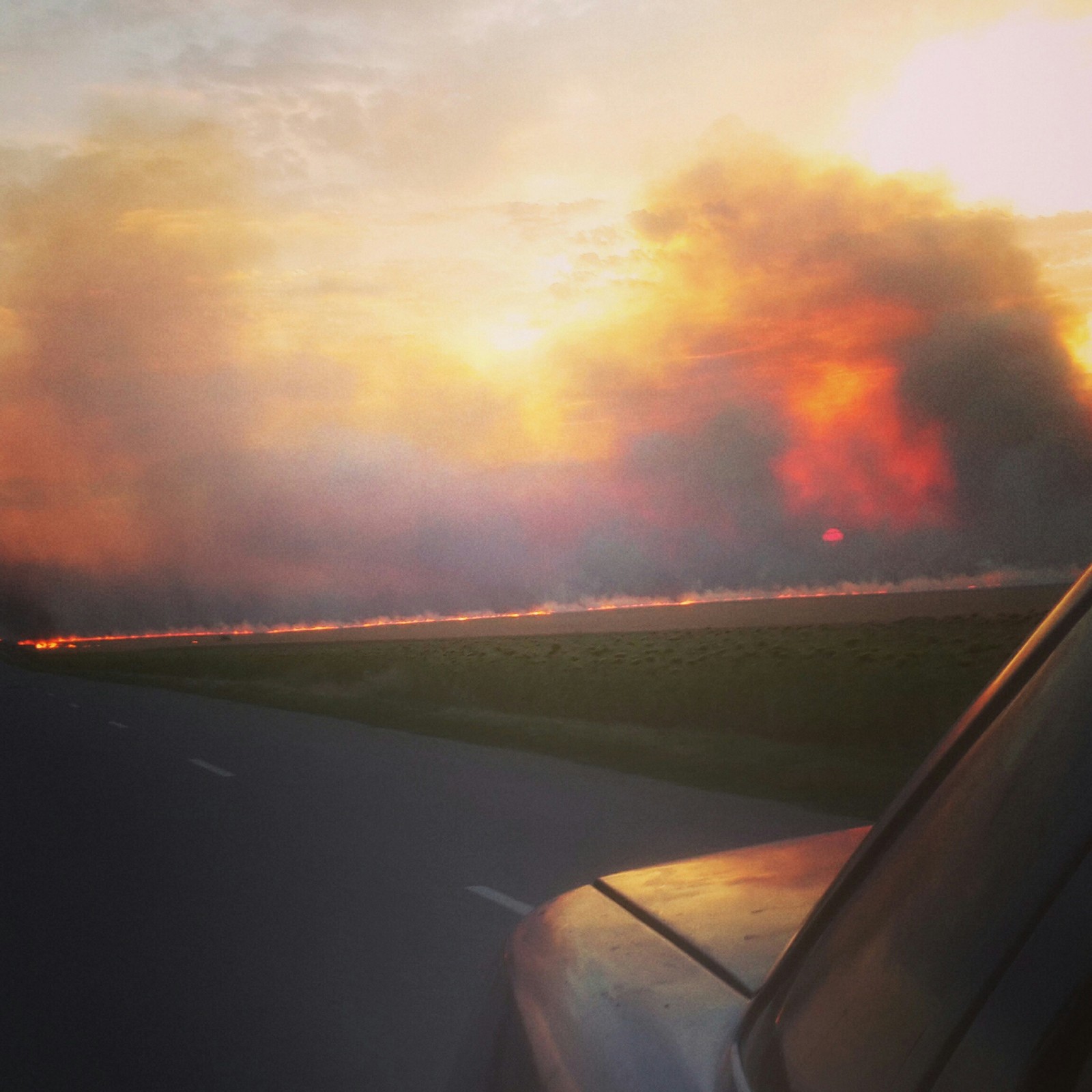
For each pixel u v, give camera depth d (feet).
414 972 18.92
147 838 32.81
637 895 6.58
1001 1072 3.19
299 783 43.34
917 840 4.42
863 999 4.13
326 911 23.25
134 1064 15.47
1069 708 3.69
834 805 35.19
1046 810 3.56
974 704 4.57
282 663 194.80
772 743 50.26
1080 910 3.16
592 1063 5.01
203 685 131.03
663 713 61.87
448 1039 15.85
